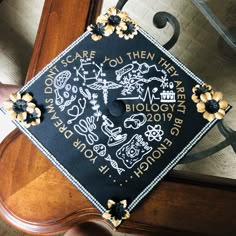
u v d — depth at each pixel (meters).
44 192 0.65
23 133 0.65
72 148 0.64
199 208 0.65
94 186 0.63
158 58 0.68
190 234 0.63
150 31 1.17
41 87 0.67
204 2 0.88
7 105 0.65
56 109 0.66
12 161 0.67
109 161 0.63
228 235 0.63
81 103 0.66
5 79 1.19
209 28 1.15
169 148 0.64
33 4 1.24
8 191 0.65
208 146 1.06
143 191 0.62
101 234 0.76
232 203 0.65
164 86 0.66
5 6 1.25
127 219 0.64
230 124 1.06
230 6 0.91
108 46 0.69
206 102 0.64
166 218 0.64
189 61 1.13
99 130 0.65
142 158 0.63
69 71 0.67
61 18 0.74
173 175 0.66
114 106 0.65
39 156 0.67
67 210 0.65
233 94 1.10
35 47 0.72
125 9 1.18
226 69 1.12
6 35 1.23
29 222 0.65
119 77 0.67
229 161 1.07
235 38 0.86
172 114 0.65
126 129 0.65
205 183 0.66
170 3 1.19
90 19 0.74
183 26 1.16
